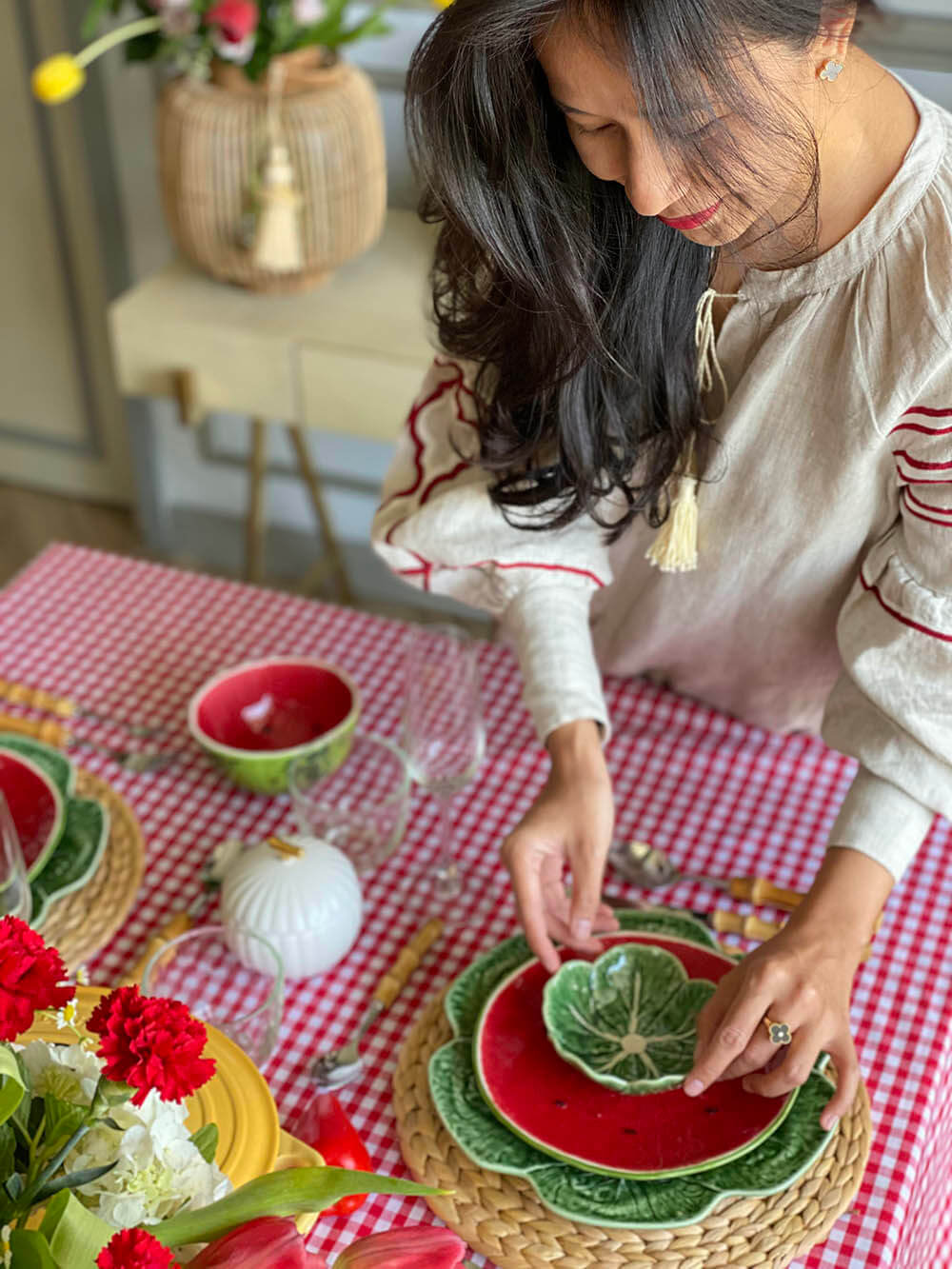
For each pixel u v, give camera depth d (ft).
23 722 4.21
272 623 4.78
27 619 4.77
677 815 4.05
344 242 7.50
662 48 2.36
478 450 3.88
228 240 7.39
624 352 3.30
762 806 4.09
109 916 3.64
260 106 7.04
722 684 4.32
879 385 3.15
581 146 2.70
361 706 4.11
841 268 3.06
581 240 2.99
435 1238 2.19
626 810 4.07
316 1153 3.00
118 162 8.81
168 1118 2.25
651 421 3.46
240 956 3.24
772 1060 3.14
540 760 4.25
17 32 8.54
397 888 3.82
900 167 2.94
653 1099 3.12
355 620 4.81
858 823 3.37
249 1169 2.89
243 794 4.08
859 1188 3.04
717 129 2.51
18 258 9.55
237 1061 3.08
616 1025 3.32
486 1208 2.96
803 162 2.70
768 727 4.37
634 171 2.60
